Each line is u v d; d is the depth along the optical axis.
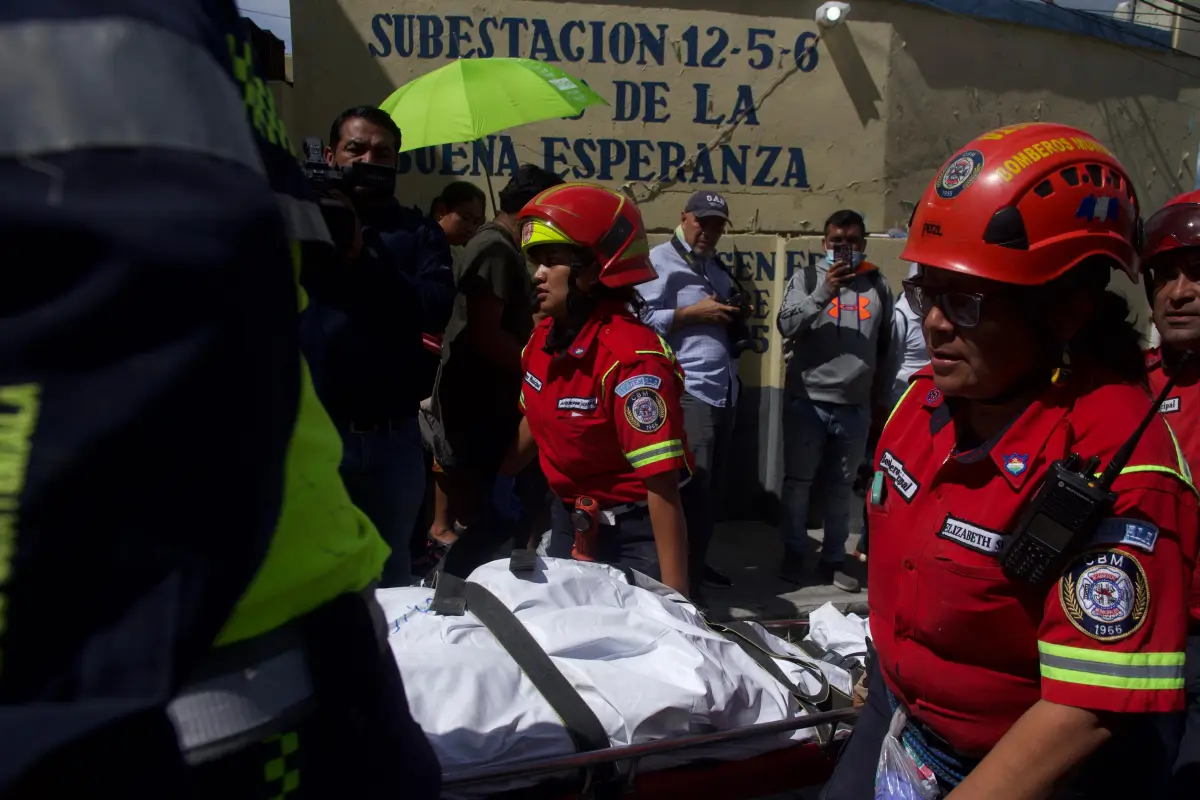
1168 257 2.34
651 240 5.86
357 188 3.10
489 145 5.64
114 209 0.62
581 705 1.94
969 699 1.47
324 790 0.88
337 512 0.93
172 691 0.64
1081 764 1.29
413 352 3.06
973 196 1.38
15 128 0.63
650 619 2.23
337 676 0.88
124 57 0.66
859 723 1.85
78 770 0.60
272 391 0.70
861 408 4.92
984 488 1.43
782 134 5.96
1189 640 2.12
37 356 0.61
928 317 1.46
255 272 0.68
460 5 5.52
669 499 2.62
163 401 0.62
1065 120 6.69
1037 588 1.34
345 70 5.48
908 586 1.52
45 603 0.62
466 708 1.87
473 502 4.19
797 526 5.04
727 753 2.08
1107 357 1.42
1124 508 1.28
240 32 0.87
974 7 6.23
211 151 0.69
